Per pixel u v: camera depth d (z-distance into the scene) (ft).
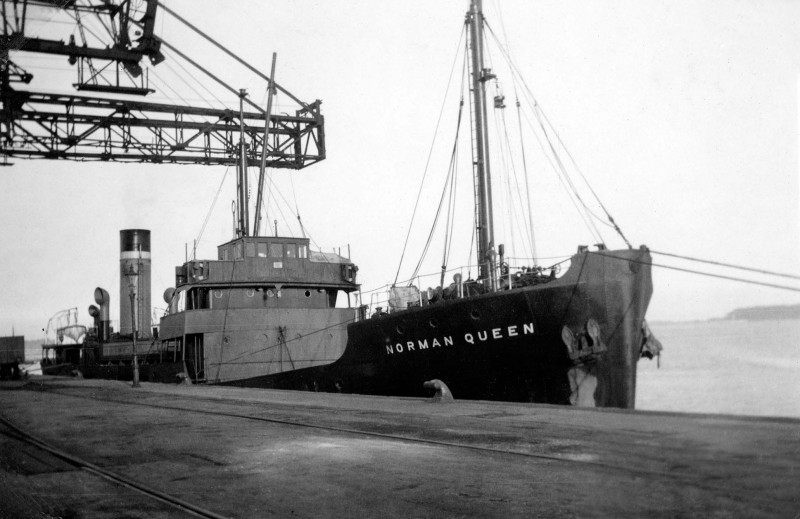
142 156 102.06
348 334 70.08
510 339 52.39
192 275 88.99
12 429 48.75
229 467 29.73
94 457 34.17
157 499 24.00
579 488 19.22
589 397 47.06
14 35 76.07
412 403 53.62
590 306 46.11
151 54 91.40
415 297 72.90
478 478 24.34
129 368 127.24
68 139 94.89
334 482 25.39
